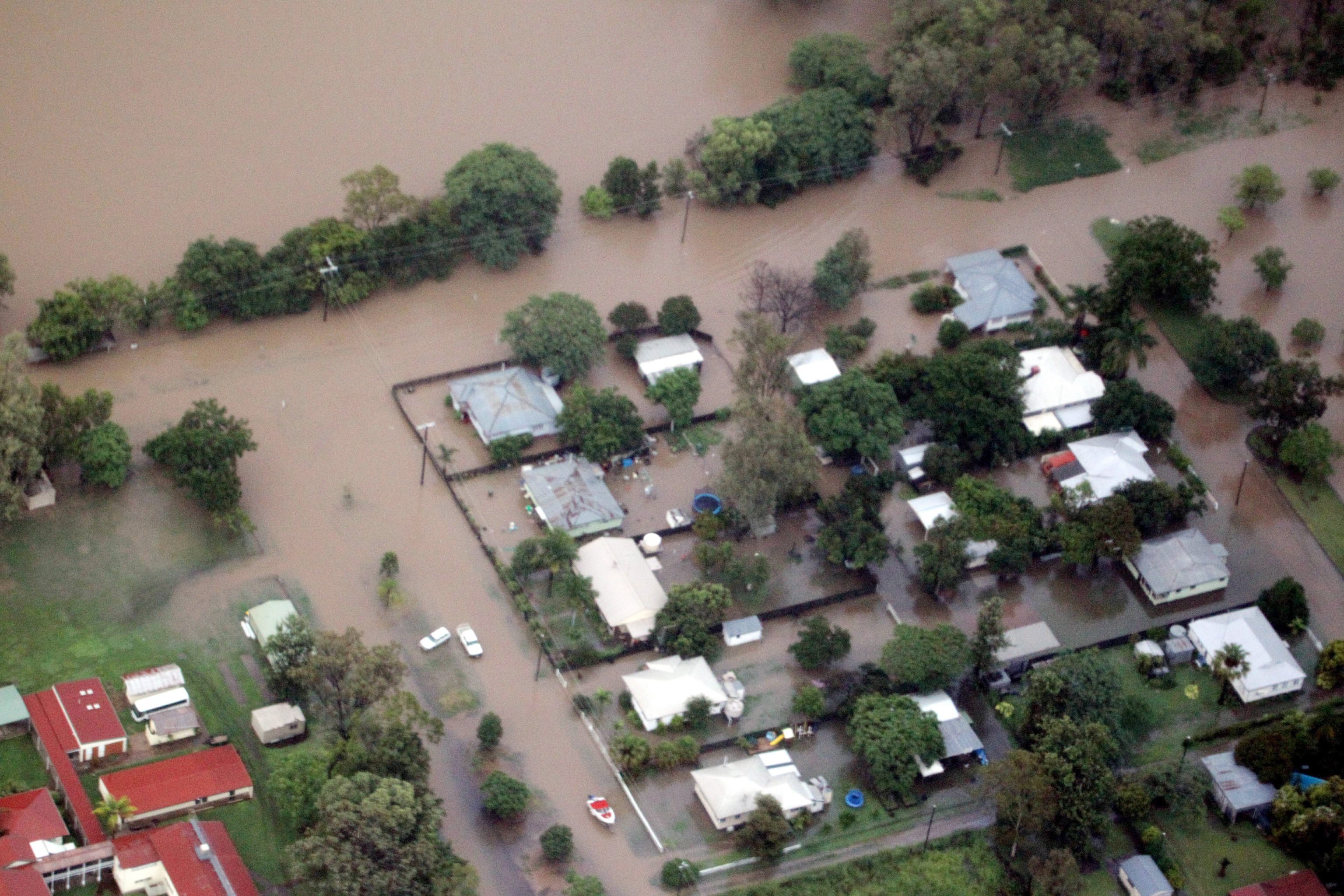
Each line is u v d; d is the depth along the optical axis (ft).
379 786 630.33
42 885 604.90
